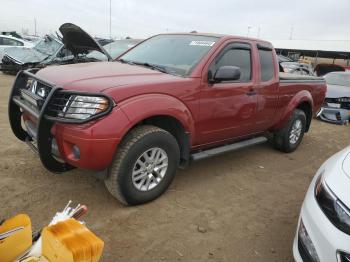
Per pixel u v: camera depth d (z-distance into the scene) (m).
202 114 4.00
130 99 3.27
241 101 4.50
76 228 1.91
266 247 3.22
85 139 3.04
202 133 4.13
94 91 3.14
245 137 5.04
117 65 4.17
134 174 3.48
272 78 5.10
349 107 9.37
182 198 3.96
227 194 4.21
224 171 4.93
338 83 10.66
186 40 4.59
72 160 3.20
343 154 2.94
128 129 3.21
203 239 3.23
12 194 3.66
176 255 2.97
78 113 3.07
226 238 3.29
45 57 12.98
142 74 3.74
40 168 4.34
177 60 4.22
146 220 3.43
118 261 2.82
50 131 3.24
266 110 5.09
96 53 9.62
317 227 2.35
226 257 3.02
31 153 4.80
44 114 3.13
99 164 3.16
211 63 4.07
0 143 5.13
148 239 3.14
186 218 3.55
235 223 3.57
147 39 5.22
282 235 3.44
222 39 4.36
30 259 1.94
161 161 3.70
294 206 4.10
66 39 5.82
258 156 5.79
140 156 3.44
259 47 4.91
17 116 4.08
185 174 4.65
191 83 3.81
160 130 3.55
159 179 3.73
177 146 3.78
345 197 2.30
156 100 3.42
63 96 3.22
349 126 9.38
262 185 4.61
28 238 2.11
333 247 2.19
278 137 5.91
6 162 4.44
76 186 3.96
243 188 4.44
